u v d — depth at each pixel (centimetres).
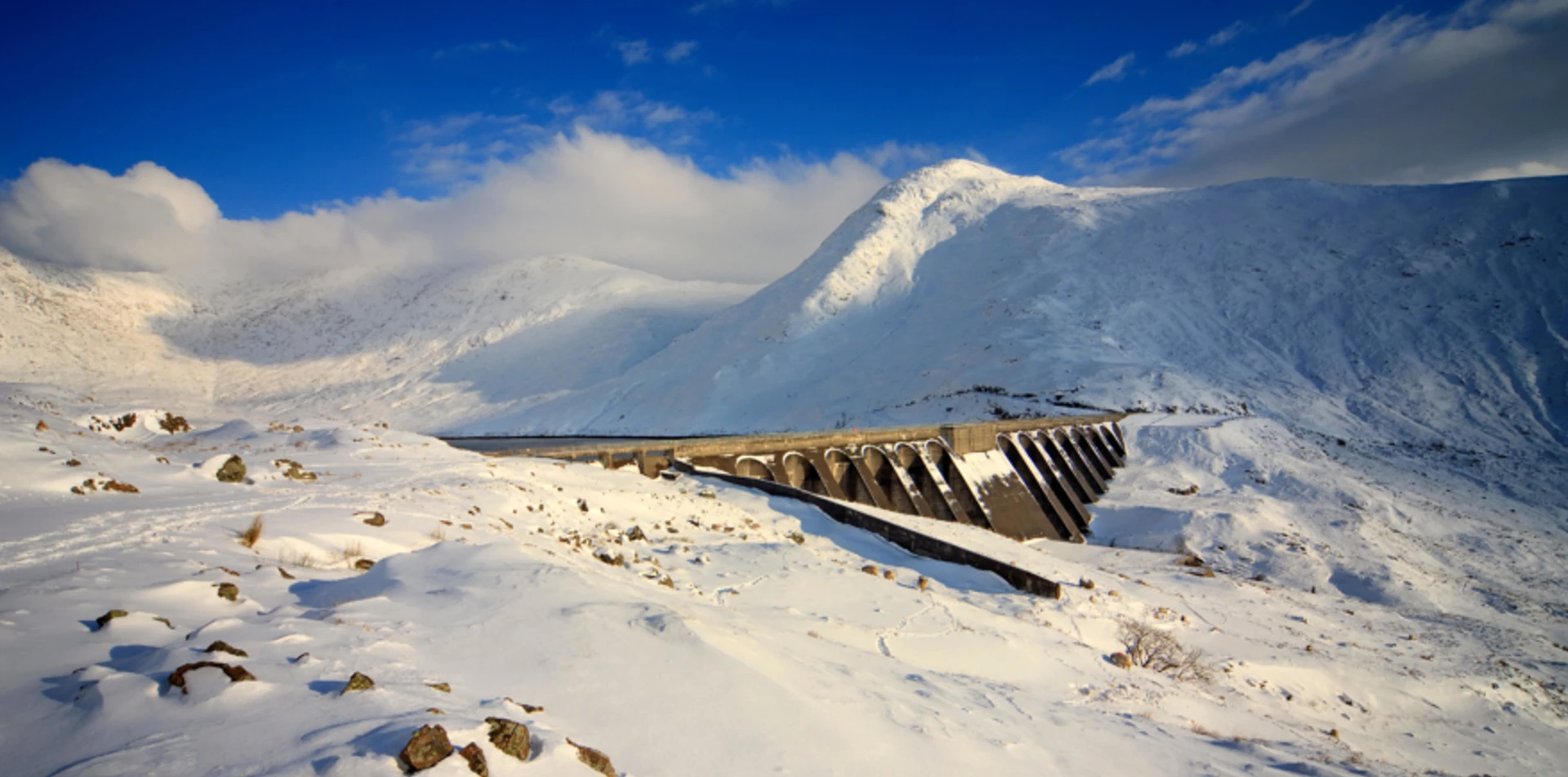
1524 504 6900
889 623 1839
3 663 667
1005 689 1522
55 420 2353
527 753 609
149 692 620
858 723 923
